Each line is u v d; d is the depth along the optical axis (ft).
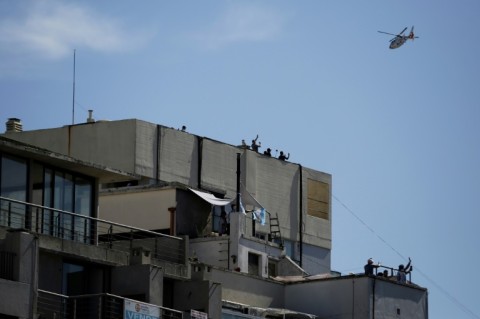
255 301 574.97
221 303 530.68
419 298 602.85
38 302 476.13
